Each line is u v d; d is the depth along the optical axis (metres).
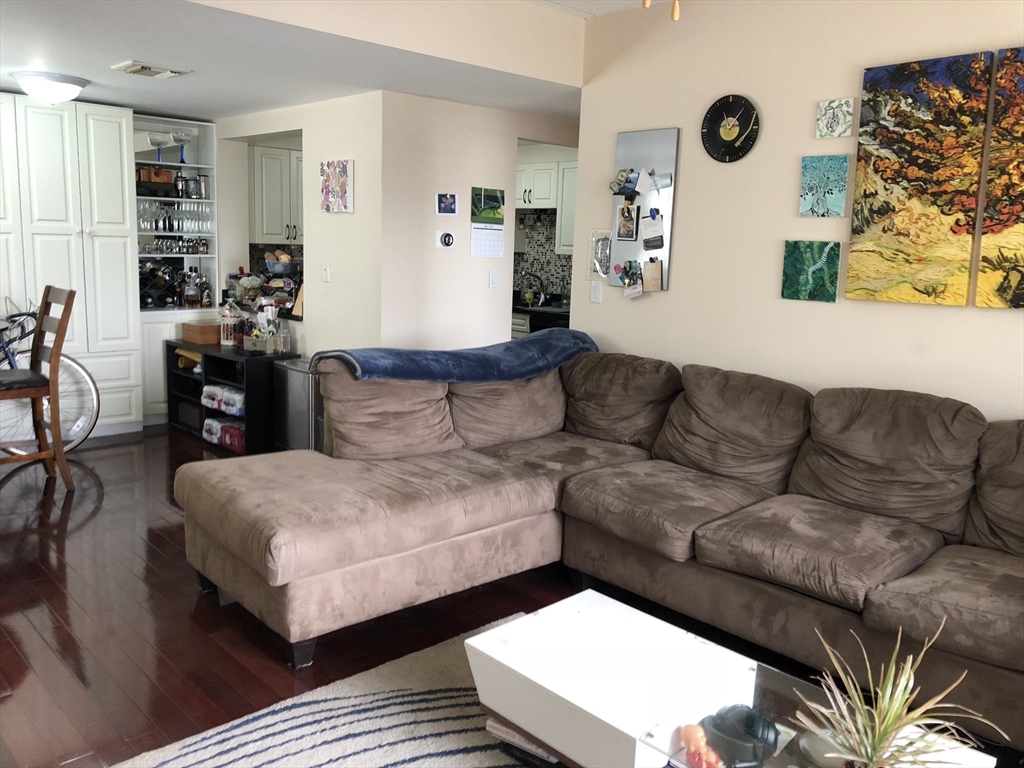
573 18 4.14
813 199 3.36
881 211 3.15
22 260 4.89
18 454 4.72
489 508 3.02
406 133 4.54
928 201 3.02
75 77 4.30
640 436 3.75
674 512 2.89
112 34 3.36
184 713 2.38
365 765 2.17
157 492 4.34
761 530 2.70
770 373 3.61
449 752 2.23
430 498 2.88
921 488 2.83
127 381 5.42
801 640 2.56
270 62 3.81
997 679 2.16
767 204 3.54
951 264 2.99
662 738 1.74
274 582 2.48
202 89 4.54
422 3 3.55
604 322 4.27
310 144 4.96
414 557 2.85
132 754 2.19
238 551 2.62
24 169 4.82
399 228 4.58
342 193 4.72
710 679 2.00
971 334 3.00
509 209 5.17
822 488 3.06
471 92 4.43
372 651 2.79
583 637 2.16
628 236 4.07
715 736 1.73
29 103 4.79
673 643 2.15
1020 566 2.47
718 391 3.45
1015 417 2.92
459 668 2.67
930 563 2.55
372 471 3.15
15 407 5.06
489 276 5.13
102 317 5.24
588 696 1.89
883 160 3.12
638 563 3.01
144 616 2.98
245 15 3.04
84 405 5.22
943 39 2.99
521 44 3.94
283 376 4.92
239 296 5.73
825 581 2.47
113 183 5.16
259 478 2.97
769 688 1.98
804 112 3.38
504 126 5.03
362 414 3.36
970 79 2.88
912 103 3.03
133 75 4.20
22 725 2.30
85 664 2.64
